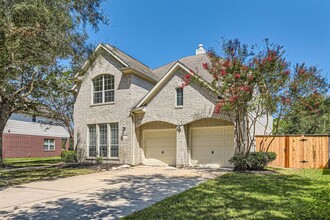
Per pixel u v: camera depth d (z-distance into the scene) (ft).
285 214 19.75
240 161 44.70
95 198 26.12
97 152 63.41
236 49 42.78
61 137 120.98
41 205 23.59
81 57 42.24
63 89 67.21
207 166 53.06
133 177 40.24
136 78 61.57
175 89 55.01
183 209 21.45
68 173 46.16
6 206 23.39
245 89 40.32
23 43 32.42
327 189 28.43
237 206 22.09
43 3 30.83
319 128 77.82
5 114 61.52
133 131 59.21
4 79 43.47
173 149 58.03
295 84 42.24
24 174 45.27
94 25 40.55
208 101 50.85
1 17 29.07
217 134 53.01
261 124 61.52
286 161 53.21
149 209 21.61
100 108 63.67
